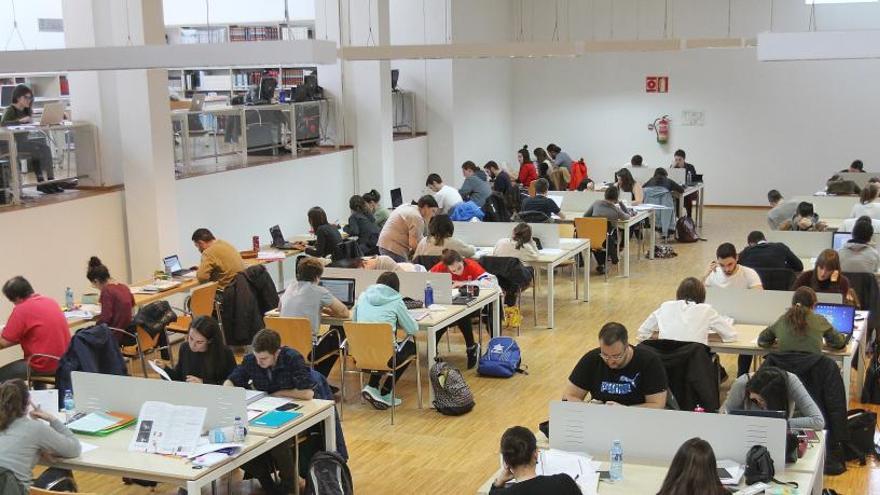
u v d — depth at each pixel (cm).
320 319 741
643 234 1385
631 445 447
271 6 1534
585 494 407
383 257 841
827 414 578
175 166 1034
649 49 939
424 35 1573
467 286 829
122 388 518
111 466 457
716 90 1717
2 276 823
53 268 879
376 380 747
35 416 472
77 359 610
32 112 1066
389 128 1383
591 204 1309
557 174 1498
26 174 884
